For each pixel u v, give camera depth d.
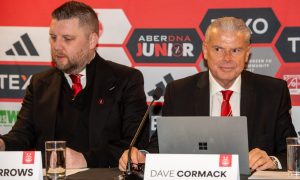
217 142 2.59
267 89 3.49
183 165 2.31
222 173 2.26
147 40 4.29
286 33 4.13
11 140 3.54
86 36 3.65
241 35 3.30
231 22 3.32
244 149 2.57
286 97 3.51
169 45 4.27
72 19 3.59
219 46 3.31
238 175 2.27
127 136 3.62
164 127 2.64
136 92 3.74
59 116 3.69
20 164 2.42
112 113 3.66
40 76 3.86
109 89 3.70
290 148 2.61
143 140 3.64
